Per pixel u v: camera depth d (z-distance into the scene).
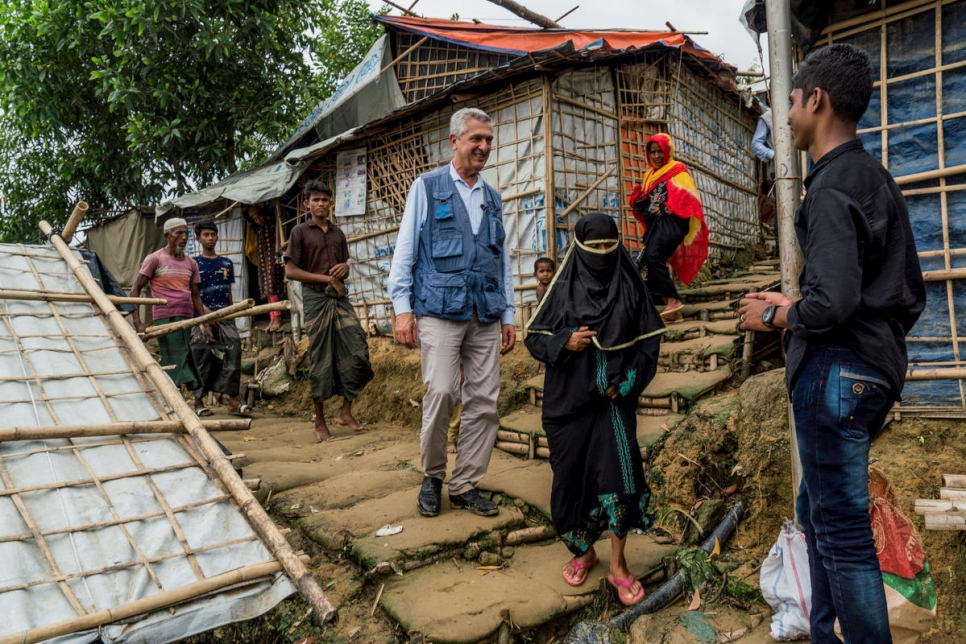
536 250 6.29
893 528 2.48
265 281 9.74
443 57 8.91
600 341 2.86
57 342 3.25
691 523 3.48
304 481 4.38
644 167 7.31
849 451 2.09
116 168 11.88
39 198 12.64
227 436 5.81
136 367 3.26
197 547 2.37
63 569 2.16
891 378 2.06
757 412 3.67
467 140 3.49
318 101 11.66
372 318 7.98
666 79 7.61
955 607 2.77
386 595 2.96
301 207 8.93
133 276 11.13
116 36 9.84
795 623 2.66
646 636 2.82
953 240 3.23
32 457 2.53
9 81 10.75
